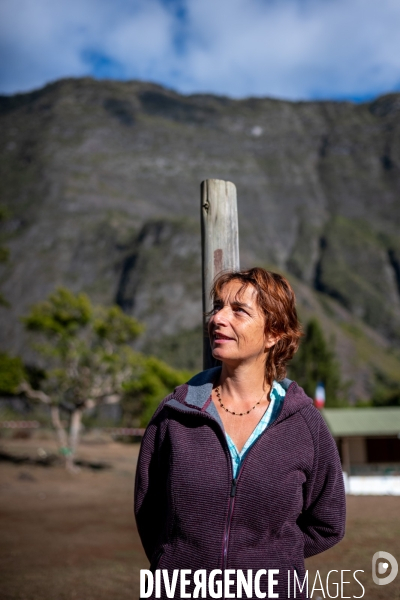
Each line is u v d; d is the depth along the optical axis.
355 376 127.25
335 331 148.25
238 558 1.68
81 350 28.47
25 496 19.70
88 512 15.62
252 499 1.71
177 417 1.85
